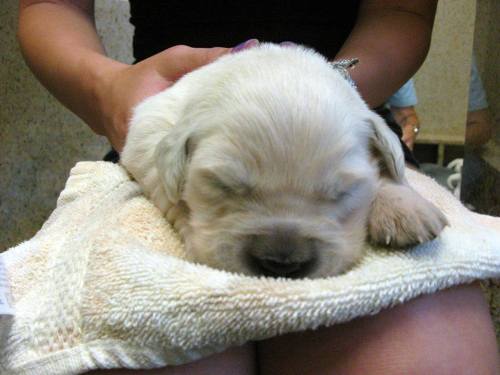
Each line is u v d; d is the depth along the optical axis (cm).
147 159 28
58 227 27
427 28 43
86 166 33
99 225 25
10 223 61
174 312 20
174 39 44
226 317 19
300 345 22
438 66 86
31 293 23
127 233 24
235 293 19
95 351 20
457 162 66
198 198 24
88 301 21
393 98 66
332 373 21
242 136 23
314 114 23
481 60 40
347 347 21
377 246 24
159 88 34
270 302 19
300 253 22
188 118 26
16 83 59
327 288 20
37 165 62
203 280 20
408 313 22
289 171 23
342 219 24
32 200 62
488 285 32
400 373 21
